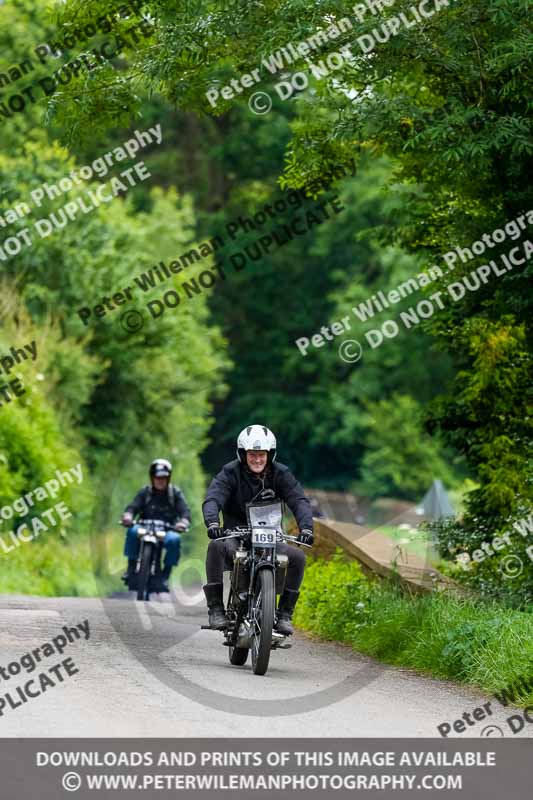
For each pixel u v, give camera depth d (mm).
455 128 45844
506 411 50562
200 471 121812
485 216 52812
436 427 56656
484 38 46969
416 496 149875
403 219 59281
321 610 50219
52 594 80062
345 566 55531
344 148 54156
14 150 107938
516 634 37656
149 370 109938
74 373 99438
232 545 38219
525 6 43719
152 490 62938
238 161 169500
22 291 100188
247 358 172000
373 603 47094
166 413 112875
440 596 44781
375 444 153125
